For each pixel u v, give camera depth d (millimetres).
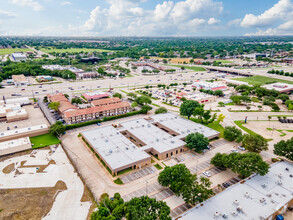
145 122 168500
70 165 119875
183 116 197875
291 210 87812
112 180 107812
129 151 125250
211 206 83938
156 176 111312
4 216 84750
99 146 130125
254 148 130625
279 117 187250
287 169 105938
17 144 133375
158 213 76875
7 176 109438
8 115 181125
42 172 113188
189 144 131250
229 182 105562
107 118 184750
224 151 136500
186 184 91500
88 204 92188
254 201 86125
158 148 129875
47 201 93438
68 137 153500
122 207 78375
